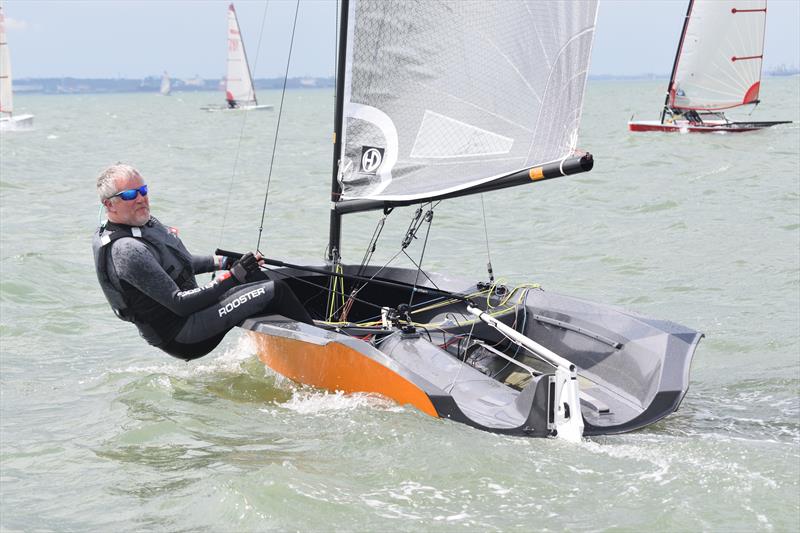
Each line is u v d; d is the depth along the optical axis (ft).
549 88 56.13
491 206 149.79
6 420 55.26
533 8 55.72
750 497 40.88
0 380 63.46
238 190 177.58
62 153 278.46
